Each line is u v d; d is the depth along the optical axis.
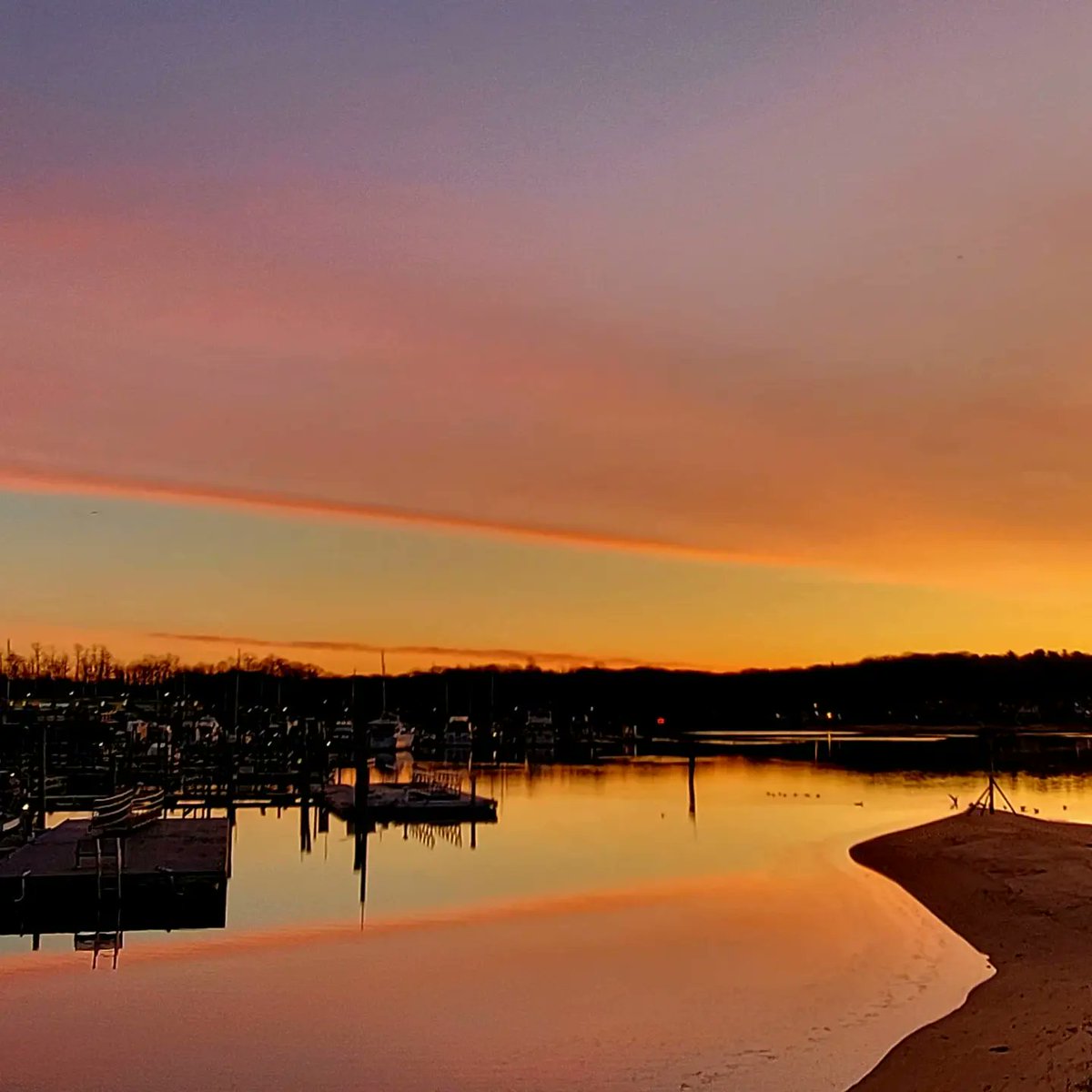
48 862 41.19
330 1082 19.84
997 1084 17.09
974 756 149.25
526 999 25.02
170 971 29.22
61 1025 23.91
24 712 100.19
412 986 26.55
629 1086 18.89
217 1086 19.75
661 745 188.38
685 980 26.41
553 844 56.91
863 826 63.50
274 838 63.84
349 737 166.25
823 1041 20.84
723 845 55.12
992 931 31.36
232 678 186.75
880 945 30.06
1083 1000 22.34
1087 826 55.66
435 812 72.88
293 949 31.81
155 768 90.00
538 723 195.38
